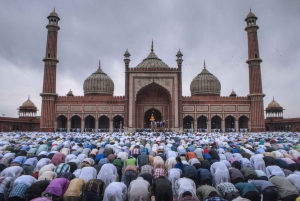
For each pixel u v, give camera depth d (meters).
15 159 6.12
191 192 4.24
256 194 4.13
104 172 5.16
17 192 4.06
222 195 4.30
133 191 4.11
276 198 4.25
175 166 5.90
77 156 6.98
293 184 4.61
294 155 7.54
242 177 5.09
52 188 4.08
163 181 4.43
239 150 8.02
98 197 4.11
